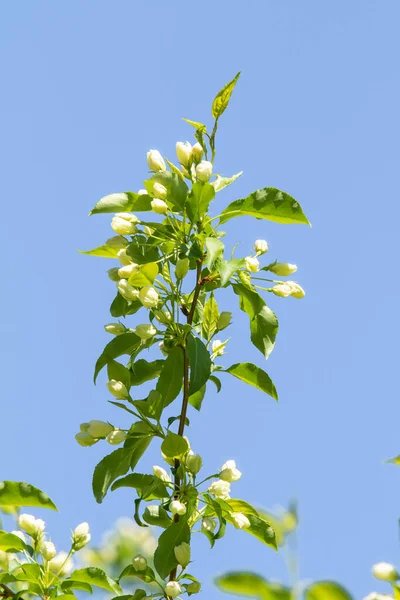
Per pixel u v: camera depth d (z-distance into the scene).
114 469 4.35
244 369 4.77
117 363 4.53
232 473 4.38
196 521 4.36
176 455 4.25
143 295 4.39
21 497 4.13
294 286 4.69
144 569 4.26
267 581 1.76
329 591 1.73
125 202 4.68
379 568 2.48
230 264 4.35
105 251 4.70
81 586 4.11
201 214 4.59
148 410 4.43
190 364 4.23
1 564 4.28
